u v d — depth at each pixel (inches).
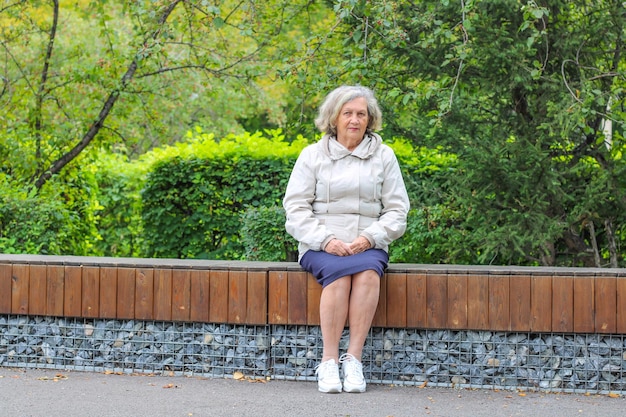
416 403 174.9
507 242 247.9
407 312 193.2
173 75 352.5
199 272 199.8
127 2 294.2
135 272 202.7
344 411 166.1
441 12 249.6
